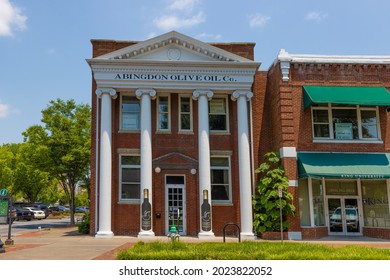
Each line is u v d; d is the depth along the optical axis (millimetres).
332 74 23438
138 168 23047
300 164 21984
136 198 22750
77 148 33625
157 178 22672
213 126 23984
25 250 15531
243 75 23250
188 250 13016
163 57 23016
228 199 23234
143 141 22094
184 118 23859
